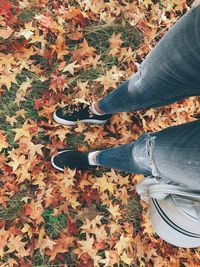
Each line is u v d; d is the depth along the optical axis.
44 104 2.36
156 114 2.54
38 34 2.43
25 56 2.38
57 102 2.38
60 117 2.32
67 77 2.45
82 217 2.28
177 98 1.58
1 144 2.22
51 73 2.42
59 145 2.33
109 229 2.30
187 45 1.20
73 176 2.29
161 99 1.63
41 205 2.21
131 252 2.28
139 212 2.38
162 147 1.41
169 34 1.30
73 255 2.21
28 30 2.40
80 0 2.58
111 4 2.65
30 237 2.15
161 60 1.36
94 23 2.60
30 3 2.48
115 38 2.60
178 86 1.42
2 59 2.33
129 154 1.84
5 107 2.31
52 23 2.47
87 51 2.51
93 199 2.32
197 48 1.18
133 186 2.40
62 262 2.19
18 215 2.17
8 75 2.32
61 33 2.48
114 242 2.27
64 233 2.22
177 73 1.33
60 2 2.55
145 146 1.55
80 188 2.30
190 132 1.30
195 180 1.25
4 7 2.40
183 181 1.34
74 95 2.42
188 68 1.27
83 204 2.30
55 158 2.27
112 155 2.04
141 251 2.30
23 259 2.13
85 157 2.28
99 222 2.28
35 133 2.30
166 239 2.14
